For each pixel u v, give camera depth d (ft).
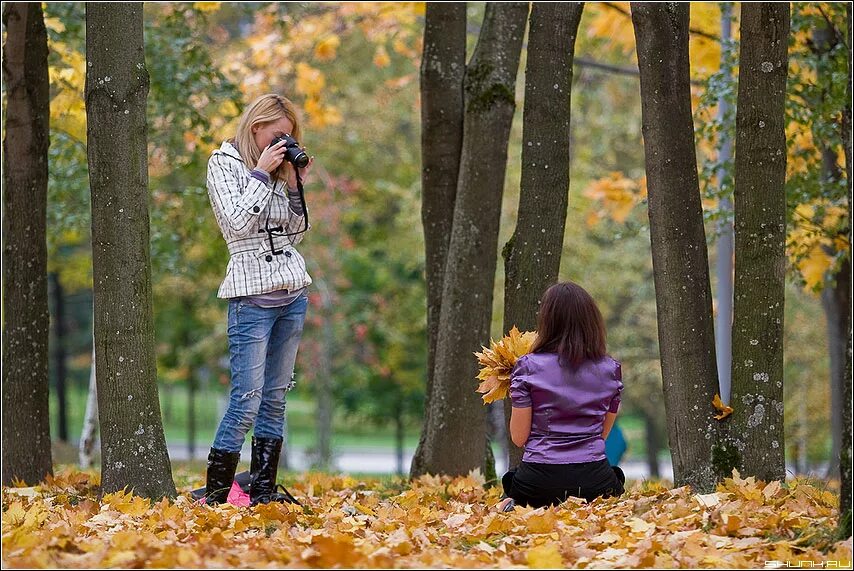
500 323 94.38
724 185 53.72
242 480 34.19
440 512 30.25
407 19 67.77
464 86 39.52
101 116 29.37
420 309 130.31
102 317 29.58
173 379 148.56
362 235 134.92
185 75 58.90
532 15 36.70
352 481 42.09
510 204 93.35
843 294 66.74
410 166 115.24
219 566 20.89
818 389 110.83
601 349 28.86
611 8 63.41
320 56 67.31
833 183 55.47
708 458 29.84
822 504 28.86
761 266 29.35
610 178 67.56
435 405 39.99
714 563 21.59
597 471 28.37
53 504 32.30
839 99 51.13
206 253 89.76
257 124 29.84
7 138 40.19
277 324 30.68
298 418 230.68
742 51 29.58
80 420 223.30
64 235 73.46
